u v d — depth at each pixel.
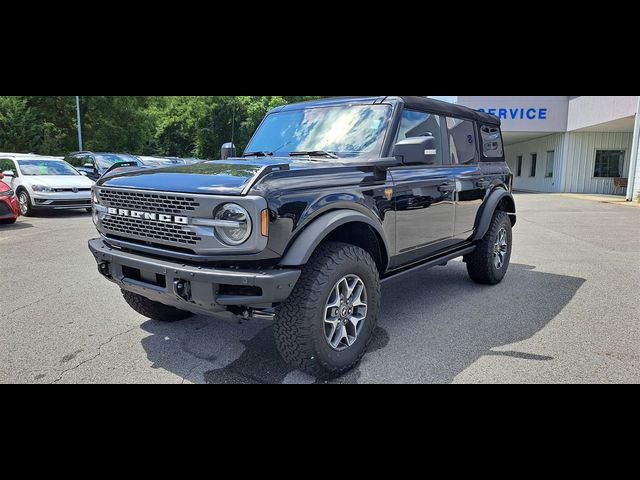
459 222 4.79
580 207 15.46
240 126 35.56
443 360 3.52
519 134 24.86
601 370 3.35
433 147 3.46
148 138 35.19
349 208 3.29
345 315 3.26
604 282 5.80
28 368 3.42
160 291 3.03
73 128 31.16
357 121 4.08
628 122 19.14
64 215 13.09
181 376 3.30
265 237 2.74
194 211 2.86
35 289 5.46
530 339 3.93
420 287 5.59
